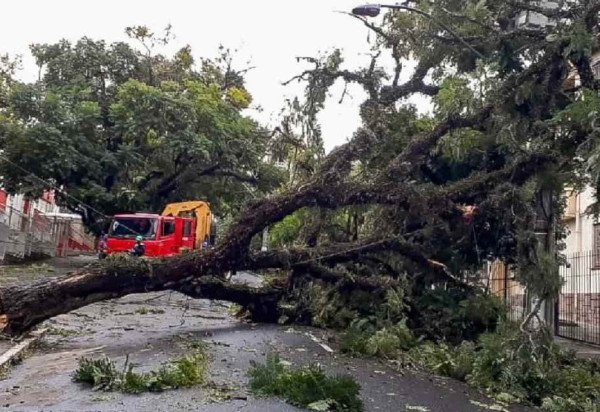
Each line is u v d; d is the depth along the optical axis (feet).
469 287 40.78
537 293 31.01
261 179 88.43
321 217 44.91
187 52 98.78
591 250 62.75
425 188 36.45
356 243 39.14
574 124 29.53
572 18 33.47
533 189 33.27
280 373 23.13
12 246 74.13
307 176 48.47
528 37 36.99
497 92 34.40
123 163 79.56
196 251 36.11
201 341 32.40
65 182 76.69
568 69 34.12
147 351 29.07
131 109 78.69
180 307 50.65
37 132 71.36
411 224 39.11
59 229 108.27
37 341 30.94
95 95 87.10
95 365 23.39
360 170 41.01
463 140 36.81
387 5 36.29
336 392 21.39
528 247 32.01
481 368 28.48
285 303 42.78
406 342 34.86
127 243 67.82
